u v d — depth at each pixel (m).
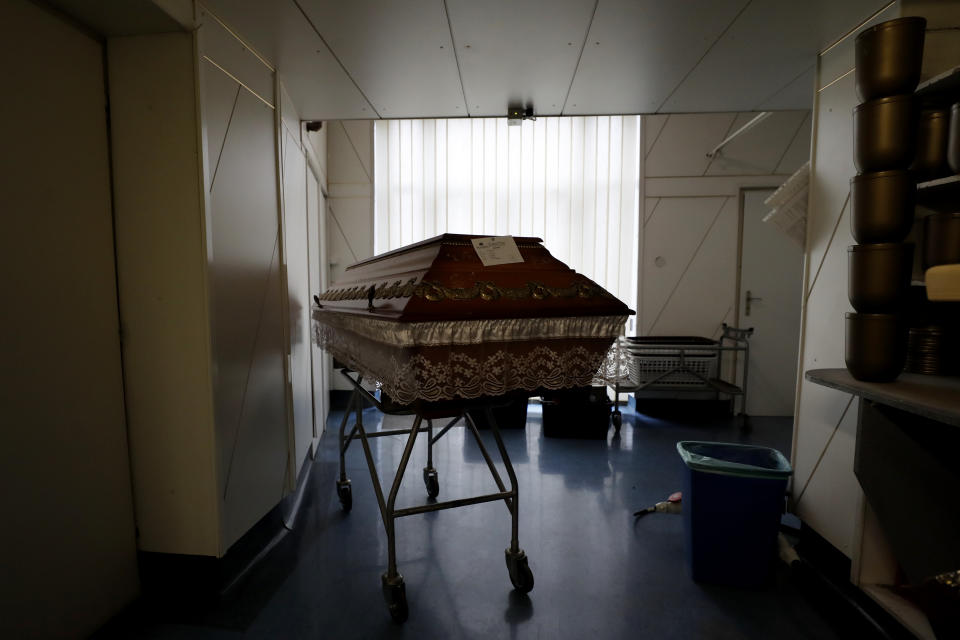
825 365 1.90
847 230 1.80
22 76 1.23
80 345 1.43
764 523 1.69
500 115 2.81
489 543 2.06
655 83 2.37
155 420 1.62
